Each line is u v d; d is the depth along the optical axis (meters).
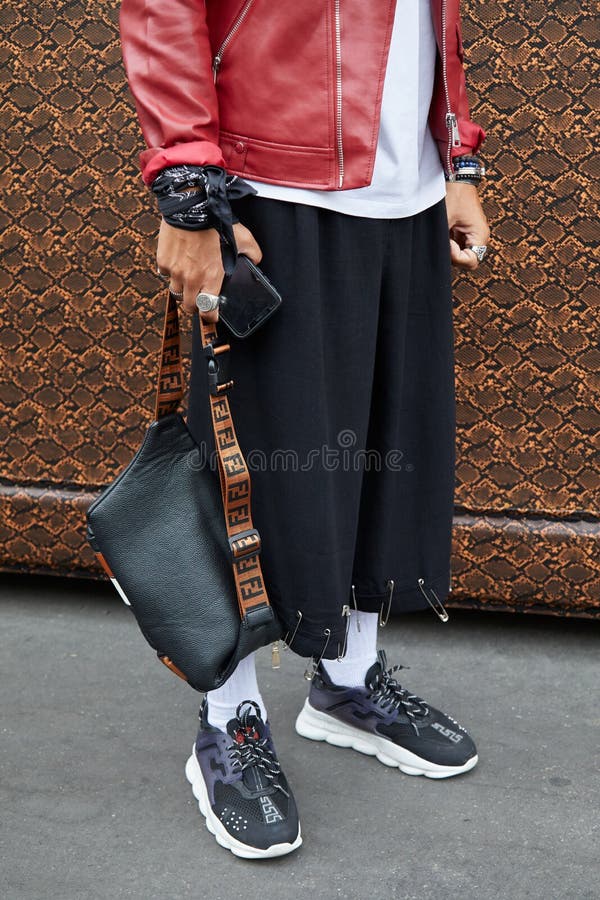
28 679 1.96
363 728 1.69
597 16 1.79
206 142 1.23
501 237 1.93
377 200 1.36
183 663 1.38
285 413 1.36
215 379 1.32
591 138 1.84
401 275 1.44
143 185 2.01
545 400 1.99
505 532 2.05
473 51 1.85
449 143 1.45
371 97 1.29
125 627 2.20
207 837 1.49
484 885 1.38
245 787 1.47
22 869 1.41
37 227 2.08
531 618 2.24
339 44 1.28
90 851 1.45
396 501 1.57
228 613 1.39
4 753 1.70
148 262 2.05
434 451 1.57
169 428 1.39
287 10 1.26
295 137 1.29
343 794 1.59
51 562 2.27
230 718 1.56
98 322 2.11
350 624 1.67
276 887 1.38
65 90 1.99
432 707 1.71
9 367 2.18
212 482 1.42
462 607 2.16
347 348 1.38
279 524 1.42
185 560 1.38
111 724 1.80
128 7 1.26
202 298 1.25
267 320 1.34
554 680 1.96
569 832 1.49
